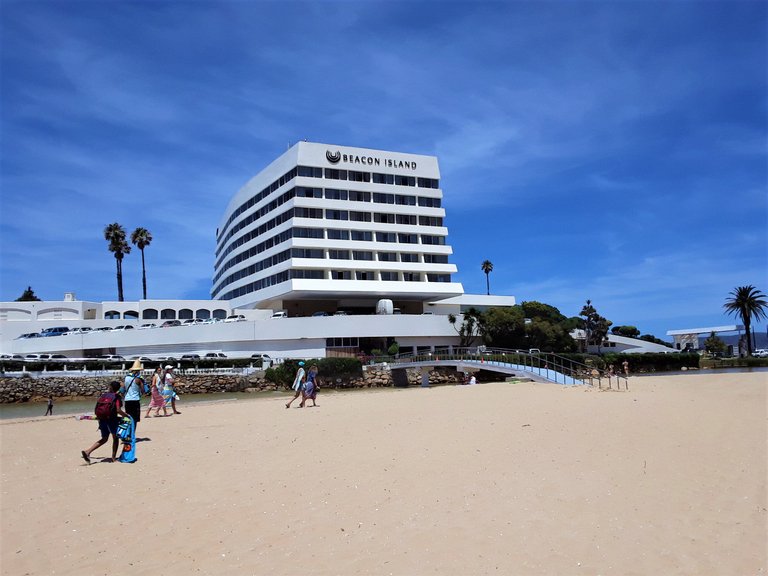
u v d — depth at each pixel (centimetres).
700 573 763
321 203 8212
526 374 4675
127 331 7469
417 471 1265
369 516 979
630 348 10319
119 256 10838
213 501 1084
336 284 7975
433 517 968
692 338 15250
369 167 8662
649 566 784
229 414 2586
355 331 7569
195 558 820
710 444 1548
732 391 3192
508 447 1502
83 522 982
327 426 1980
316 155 8350
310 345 7369
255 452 1537
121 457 1473
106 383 6000
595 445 1526
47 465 1454
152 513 1023
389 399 3066
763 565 785
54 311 8769
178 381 6169
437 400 2830
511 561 796
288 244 8012
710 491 1113
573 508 1009
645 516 973
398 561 798
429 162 9119
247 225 9488
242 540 885
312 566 786
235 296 9844
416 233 8712
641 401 2622
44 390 5847
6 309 8619
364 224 8369
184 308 9512
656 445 1532
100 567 796
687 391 3256
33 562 815
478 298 9969
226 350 7331
